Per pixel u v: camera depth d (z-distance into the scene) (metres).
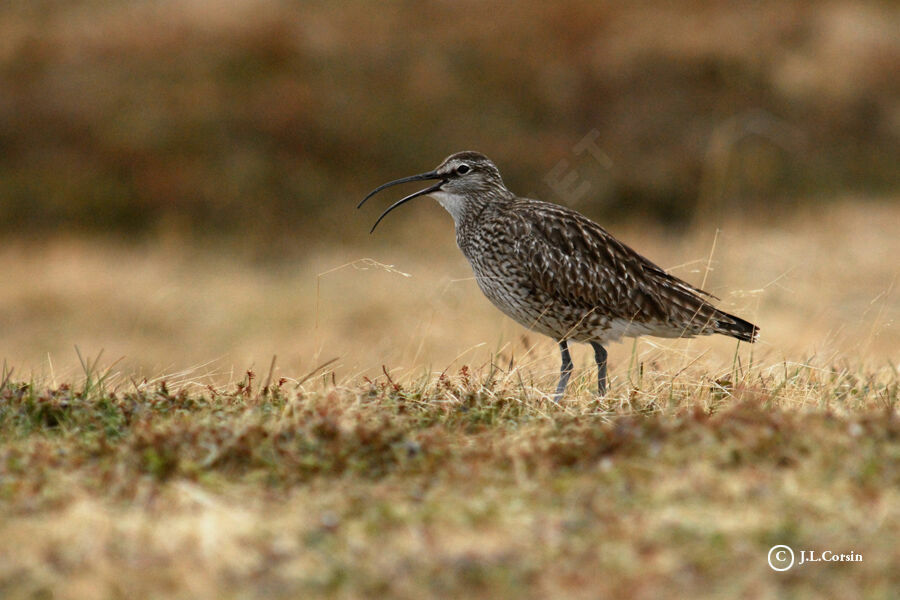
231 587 5.52
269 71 28.98
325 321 20.00
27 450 7.54
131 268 23.30
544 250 10.48
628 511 6.28
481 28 30.94
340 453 7.23
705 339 13.54
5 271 22.53
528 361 10.35
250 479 6.97
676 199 26.83
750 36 31.16
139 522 6.27
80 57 28.89
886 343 15.36
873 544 5.83
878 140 29.19
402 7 31.81
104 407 8.52
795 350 11.86
